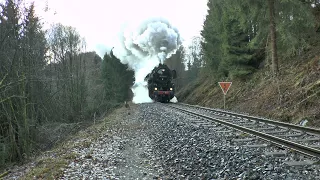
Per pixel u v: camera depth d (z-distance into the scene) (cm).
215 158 752
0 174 980
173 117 1791
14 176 869
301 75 1661
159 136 1180
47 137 1683
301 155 714
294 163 648
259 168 633
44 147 1544
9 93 1338
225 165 681
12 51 1394
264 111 1720
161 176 657
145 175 677
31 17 1501
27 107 1511
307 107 1360
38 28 1689
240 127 1136
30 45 1555
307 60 1786
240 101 2242
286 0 1633
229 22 2477
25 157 1262
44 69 1883
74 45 3228
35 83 1698
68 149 1061
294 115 1404
